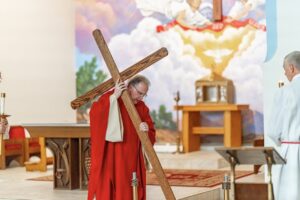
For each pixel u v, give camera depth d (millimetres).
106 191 5918
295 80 5328
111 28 14758
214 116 13812
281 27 8195
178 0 14102
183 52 14070
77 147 8734
